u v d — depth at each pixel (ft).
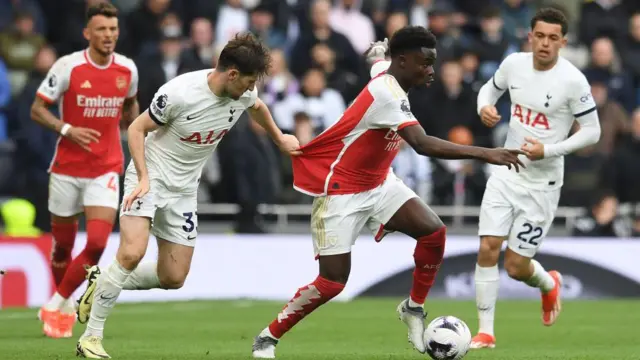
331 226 88.17
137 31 193.06
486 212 108.78
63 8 204.85
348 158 87.81
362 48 202.28
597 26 213.25
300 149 89.20
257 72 85.71
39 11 200.44
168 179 90.17
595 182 183.73
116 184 117.29
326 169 88.38
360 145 87.30
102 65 115.34
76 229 120.67
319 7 193.57
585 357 95.14
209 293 169.68
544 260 175.94
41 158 169.68
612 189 181.16
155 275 94.68
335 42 194.29
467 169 179.32
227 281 170.40
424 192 178.19
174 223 91.97
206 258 169.78
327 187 88.12
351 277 173.47
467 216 180.55
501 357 94.53
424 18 205.87
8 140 176.14
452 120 181.98
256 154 172.86
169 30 182.29
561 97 106.22
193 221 92.79
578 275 175.94
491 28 200.44
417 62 86.12
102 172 116.47
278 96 184.55
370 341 111.65
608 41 199.00
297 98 181.68
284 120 180.65
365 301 167.32
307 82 182.19
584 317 144.46
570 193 183.32
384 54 93.35
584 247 176.35
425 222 89.86
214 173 173.99
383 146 87.56
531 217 108.58
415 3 206.49
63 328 112.88
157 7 193.06
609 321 138.92
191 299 167.32
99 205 115.96
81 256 113.80
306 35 195.42
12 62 189.57
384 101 85.35
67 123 115.44
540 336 119.96
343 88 188.34
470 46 194.70
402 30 86.48
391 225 90.74
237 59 85.30
